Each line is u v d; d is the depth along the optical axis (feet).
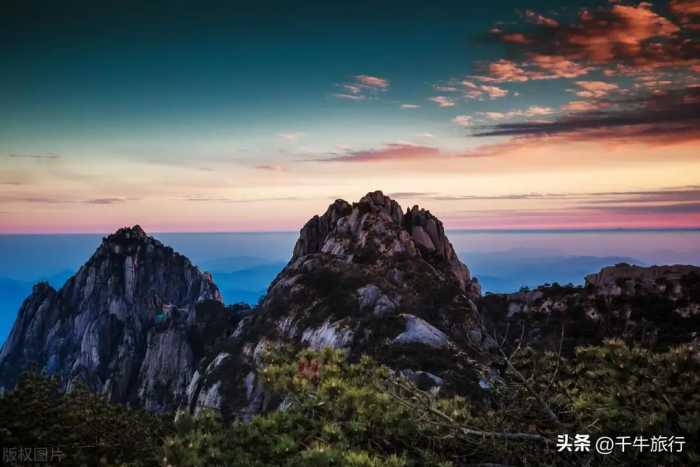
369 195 476.54
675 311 298.56
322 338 297.94
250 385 308.60
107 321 634.02
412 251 417.28
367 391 36.06
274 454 31.78
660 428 30.30
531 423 36.19
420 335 254.88
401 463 28.73
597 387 36.55
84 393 82.58
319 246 465.06
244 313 560.61
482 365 39.75
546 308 345.31
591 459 31.94
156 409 494.18
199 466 30.27
